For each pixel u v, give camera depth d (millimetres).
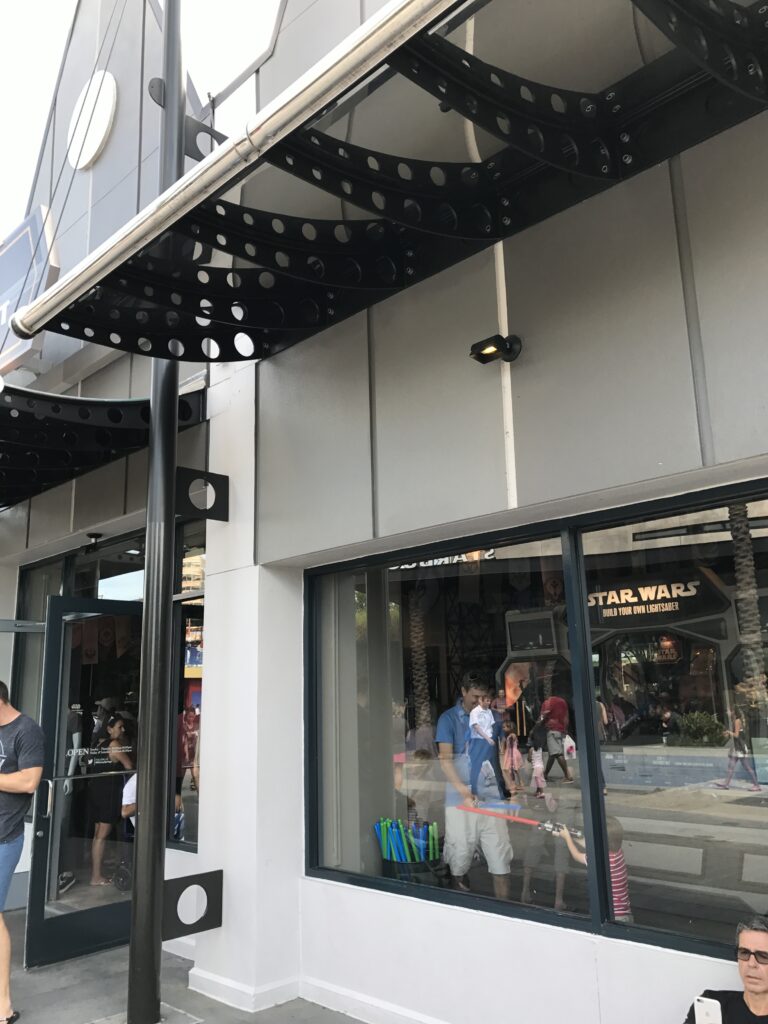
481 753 3840
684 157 2980
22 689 7820
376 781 4332
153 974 3992
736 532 3096
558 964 3242
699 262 2908
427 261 3799
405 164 3039
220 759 4621
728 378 2797
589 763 3342
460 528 3779
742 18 2363
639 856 3193
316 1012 4082
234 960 4297
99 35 6887
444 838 3957
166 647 4266
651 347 3014
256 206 4090
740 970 2477
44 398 4656
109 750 5441
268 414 4723
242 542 4754
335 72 2035
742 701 3023
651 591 3287
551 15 2885
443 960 3668
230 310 3861
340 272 3615
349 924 4125
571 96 2871
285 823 4449
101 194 6445
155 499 4395
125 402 4945
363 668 4484
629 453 3037
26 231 6945
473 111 2539
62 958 4926
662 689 3221
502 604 3814
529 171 3336
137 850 4066
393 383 3984
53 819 5039
